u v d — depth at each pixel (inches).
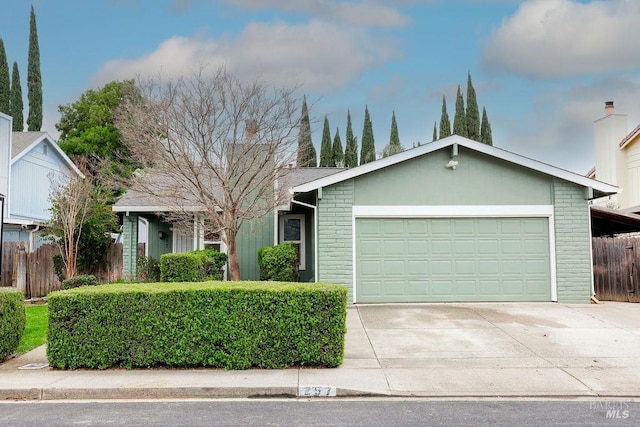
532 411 221.0
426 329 383.9
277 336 288.7
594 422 205.6
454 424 204.7
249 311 289.1
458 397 243.0
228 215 511.5
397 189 507.8
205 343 287.9
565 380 262.4
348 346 336.2
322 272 498.3
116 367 289.4
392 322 408.5
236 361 286.8
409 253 505.0
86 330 287.6
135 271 631.8
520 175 511.5
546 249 509.0
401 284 502.6
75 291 293.6
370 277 502.6
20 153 831.7
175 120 490.6
